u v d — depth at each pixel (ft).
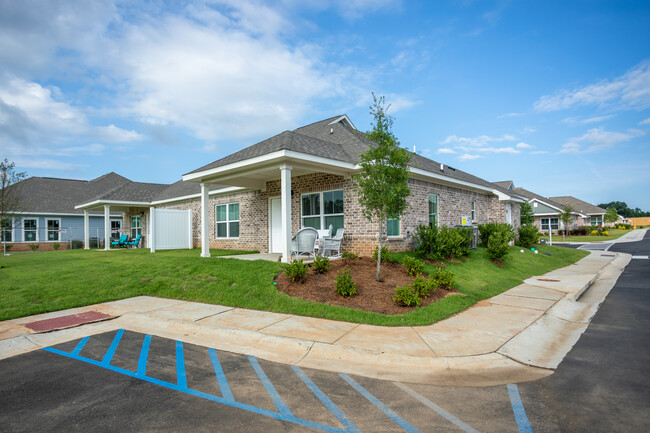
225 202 60.29
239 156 39.58
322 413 11.78
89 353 17.31
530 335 19.72
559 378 14.44
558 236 146.20
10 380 14.26
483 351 17.10
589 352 17.42
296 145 35.40
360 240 39.93
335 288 27.25
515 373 15.05
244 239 56.03
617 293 33.14
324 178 43.45
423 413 11.76
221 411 11.85
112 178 119.44
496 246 45.80
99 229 103.96
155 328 21.49
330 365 16.01
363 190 29.94
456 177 53.01
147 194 79.51
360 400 12.70
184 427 10.84
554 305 26.78
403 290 24.82
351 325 21.06
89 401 12.51
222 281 30.50
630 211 467.11
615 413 11.51
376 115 29.04
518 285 36.04
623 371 14.94
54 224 95.96
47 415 11.53
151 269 35.78
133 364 15.94
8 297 27.37
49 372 15.05
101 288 30.32
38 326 21.43
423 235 41.24
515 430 10.64
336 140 47.50
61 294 28.55
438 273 30.53
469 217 60.23
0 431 10.59
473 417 11.46
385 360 16.10
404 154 28.71
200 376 14.70
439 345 17.83
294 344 18.07
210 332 20.44
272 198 50.60
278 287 28.09
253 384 13.96
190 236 63.16
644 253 75.15
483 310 25.11
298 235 36.96
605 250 84.38
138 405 12.22
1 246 85.20
